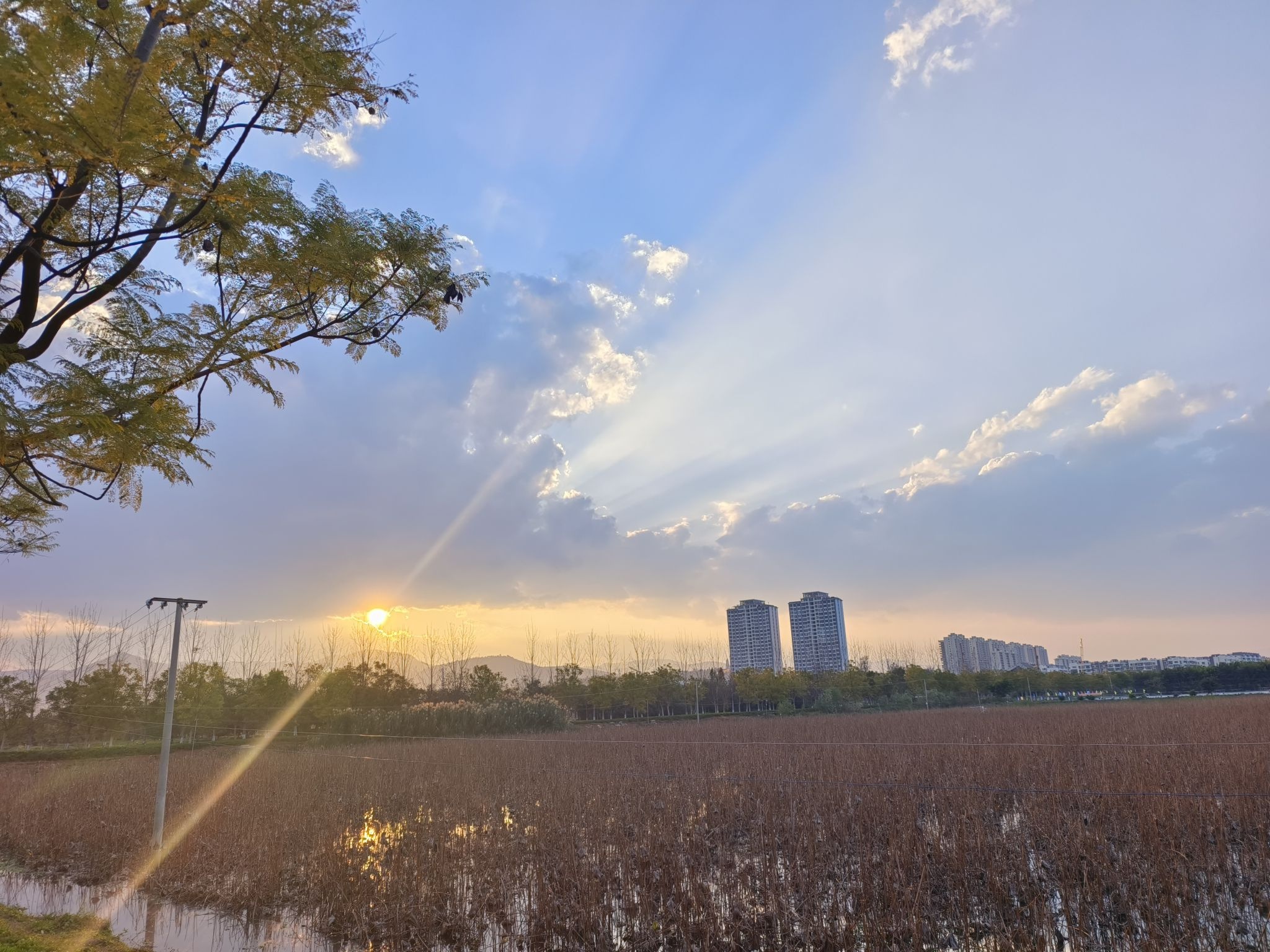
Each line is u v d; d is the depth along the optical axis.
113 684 45.06
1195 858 9.87
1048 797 12.84
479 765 22.59
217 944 9.83
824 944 8.54
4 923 9.72
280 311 7.84
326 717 44.72
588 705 62.06
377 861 11.95
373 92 7.21
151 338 6.92
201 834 14.52
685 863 10.78
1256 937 8.20
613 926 9.61
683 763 21.34
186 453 7.14
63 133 5.32
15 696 41.03
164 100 6.50
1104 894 9.20
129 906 11.34
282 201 7.16
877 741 26.70
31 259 6.35
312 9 6.70
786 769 19.33
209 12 6.32
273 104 7.06
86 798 19.14
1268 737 24.08
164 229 6.75
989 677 75.81
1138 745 18.50
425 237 7.90
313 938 9.98
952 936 8.63
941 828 11.98
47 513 8.15
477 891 10.45
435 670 64.75
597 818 13.64
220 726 45.44
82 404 6.20
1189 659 152.62
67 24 5.49
